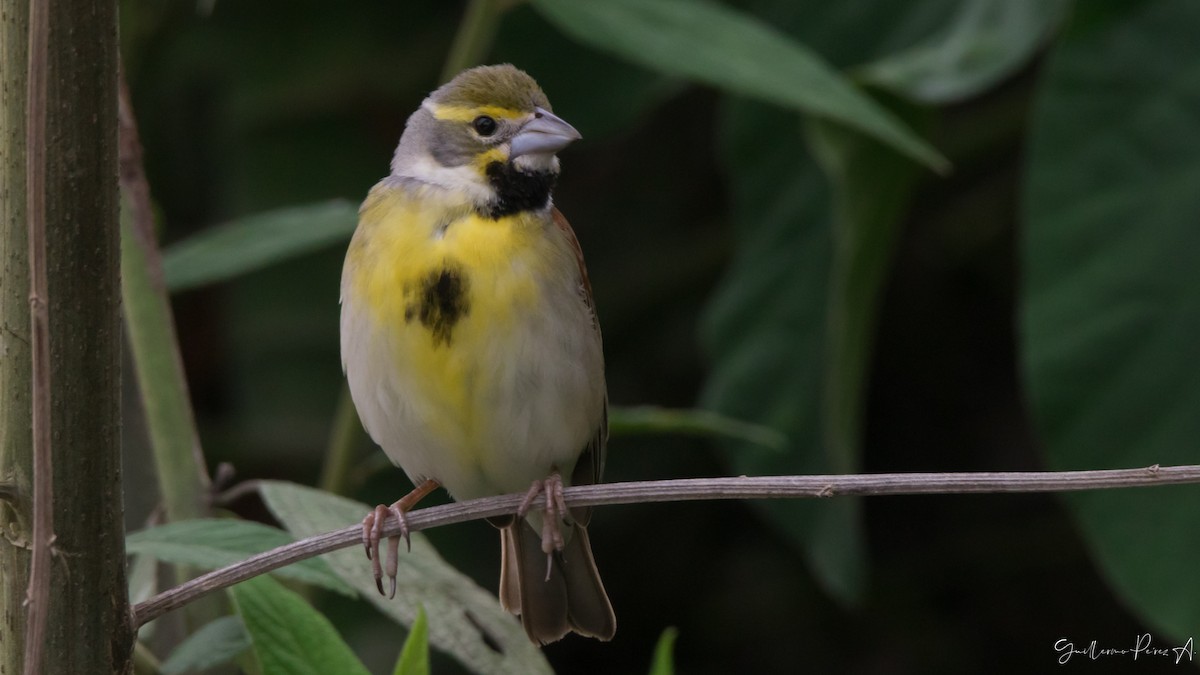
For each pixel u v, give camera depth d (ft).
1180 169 29.96
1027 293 30.07
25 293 15.96
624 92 39.01
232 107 40.88
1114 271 29.78
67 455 15.43
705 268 42.63
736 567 42.45
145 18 39.75
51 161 14.92
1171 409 29.17
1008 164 43.27
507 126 25.05
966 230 43.04
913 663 41.57
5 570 16.20
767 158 37.63
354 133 40.50
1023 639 41.93
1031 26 32.09
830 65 36.11
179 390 23.26
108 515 15.75
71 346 15.28
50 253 15.07
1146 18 30.53
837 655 41.86
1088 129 30.37
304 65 40.98
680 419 27.58
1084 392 29.53
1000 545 42.45
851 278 32.37
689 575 42.45
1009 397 43.52
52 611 15.64
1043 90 30.60
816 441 35.88
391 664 36.32
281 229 25.67
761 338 36.76
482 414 23.52
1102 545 29.07
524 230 23.99
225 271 25.16
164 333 23.34
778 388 36.37
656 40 26.96
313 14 41.39
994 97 42.14
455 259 23.24
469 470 24.63
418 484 25.29
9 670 16.25
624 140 44.11
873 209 32.27
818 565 34.12
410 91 40.73
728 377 36.68
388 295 23.21
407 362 23.24
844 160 32.04
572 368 24.02
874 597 42.39
